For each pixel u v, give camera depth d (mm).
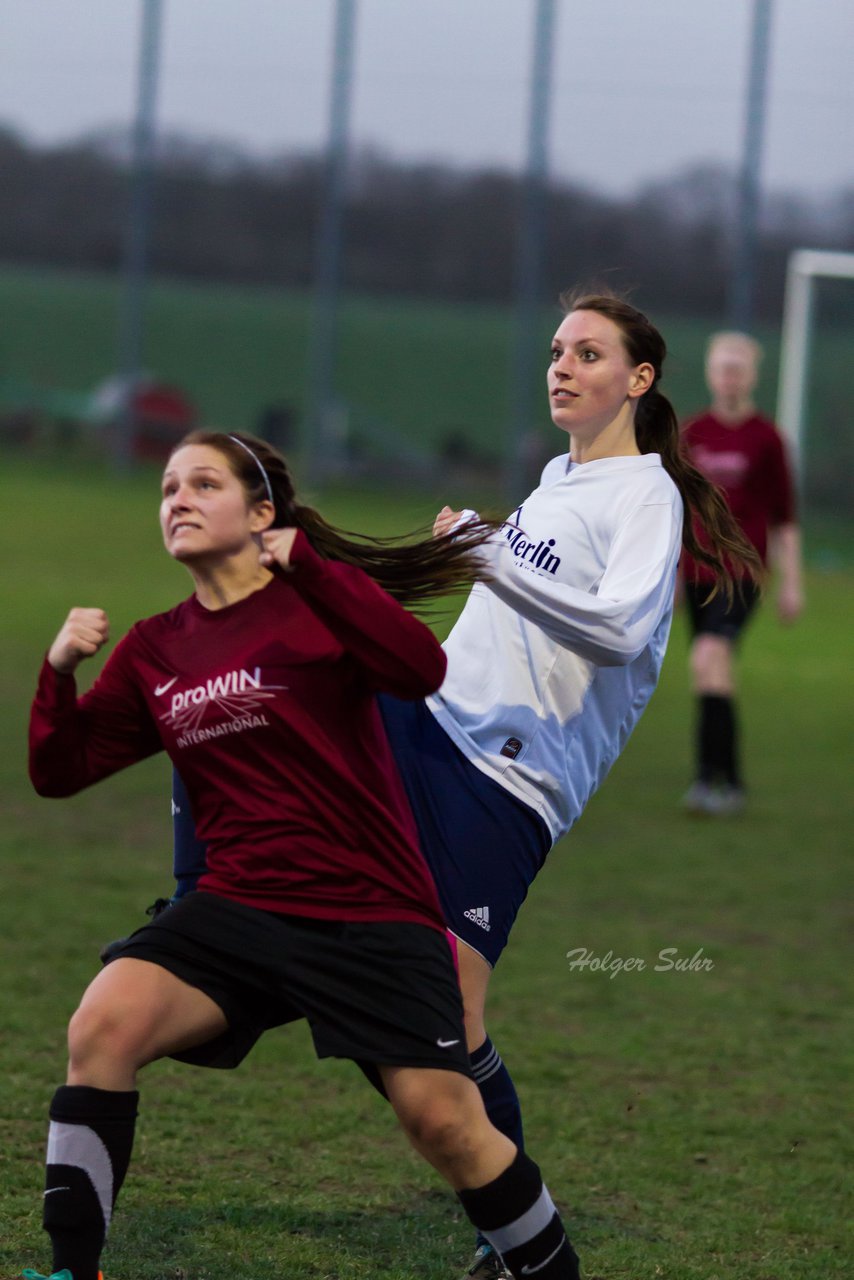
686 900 23203
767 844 26891
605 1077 16125
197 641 10312
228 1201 12641
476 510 11641
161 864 23500
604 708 12000
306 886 10023
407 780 11523
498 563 11031
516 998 18547
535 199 79500
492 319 92938
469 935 11477
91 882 22219
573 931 21438
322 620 9859
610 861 25422
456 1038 10008
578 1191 13391
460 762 11586
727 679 28922
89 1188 9820
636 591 11391
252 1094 15172
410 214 92812
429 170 92438
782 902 23281
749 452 29016
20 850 23906
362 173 92938
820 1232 12789
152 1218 12219
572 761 11898
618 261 85562
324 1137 14203
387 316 93062
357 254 93562
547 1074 16078
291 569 9672
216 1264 11516
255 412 88188
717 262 84875
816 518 74500
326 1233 12234
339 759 10016
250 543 10406
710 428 29297
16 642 41125
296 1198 12836
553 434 79000
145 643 10492
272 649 10062
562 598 11000
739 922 22172
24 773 29016
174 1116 14461
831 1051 17219
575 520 12062
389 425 83375
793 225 81625
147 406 84500
